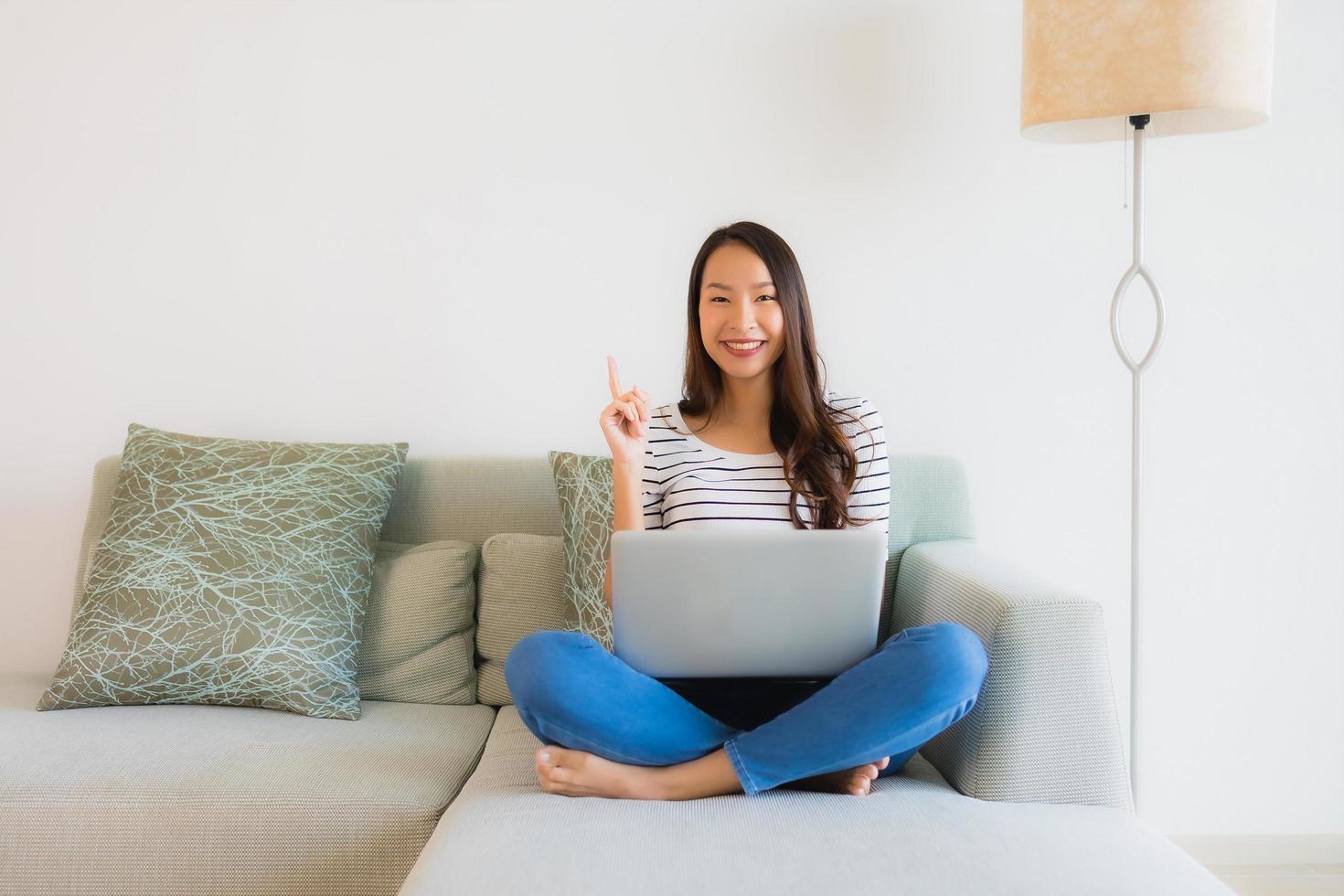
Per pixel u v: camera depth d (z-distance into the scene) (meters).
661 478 1.93
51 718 1.88
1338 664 2.50
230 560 2.02
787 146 2.46
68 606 2.47
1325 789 2.51
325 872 1.58
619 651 1.55
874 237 2.47
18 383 2.45
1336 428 2.48
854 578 1.50
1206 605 2.49
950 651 1.46
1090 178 2.47
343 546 2.09
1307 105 2.44
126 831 1.57
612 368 1.84
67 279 2.44
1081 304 2.48
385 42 2.44
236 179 2.45
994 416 2.49
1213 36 1.92
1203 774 2.51
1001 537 2.50
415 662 2.11
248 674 1.94
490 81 2.45
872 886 1.23
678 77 2.45
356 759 1.72
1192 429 2.48
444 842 1.36
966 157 2.46
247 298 2.45
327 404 2.47
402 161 2.45
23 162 2.43
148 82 2.43
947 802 1.50
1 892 1.58
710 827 1.38
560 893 1.21
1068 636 1.55
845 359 2.48
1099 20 1.96
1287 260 2.46
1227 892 1.26
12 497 2.46
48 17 2.42
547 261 2.47
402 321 2.47
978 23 2.45
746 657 1.53
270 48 2.44
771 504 1.87
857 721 1.47
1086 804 1.54
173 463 2.13
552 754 1.54
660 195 2.46
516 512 2.28
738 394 1.96
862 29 2.45
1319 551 2.48
